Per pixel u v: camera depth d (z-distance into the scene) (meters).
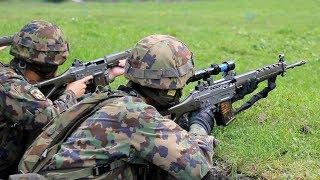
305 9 36.69
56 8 34.59
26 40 7.20
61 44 7.34
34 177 5.61
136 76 5.80
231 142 8.39
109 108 5.70
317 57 15.40
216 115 7.27
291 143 8.22
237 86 7.43
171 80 5.77
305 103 9.95
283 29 20.97
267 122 9.08
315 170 7.59
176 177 5.64
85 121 5.79
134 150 5.62
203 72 7.38
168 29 20.92
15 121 6.96
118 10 34.03
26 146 7.14
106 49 14.97
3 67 7.21
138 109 5.65
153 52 5.77
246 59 15.12
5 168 7.18
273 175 7.52
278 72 7.97
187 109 6.73
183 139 5.66
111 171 5.66
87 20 21.09
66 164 5.66
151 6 39.34
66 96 7.33
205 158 5.80
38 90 7.05
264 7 38.56
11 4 40.59
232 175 7.54
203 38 18.72
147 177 5.89
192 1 43.66
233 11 35.97
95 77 7.91
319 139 8.40
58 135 5.91
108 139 5.62
